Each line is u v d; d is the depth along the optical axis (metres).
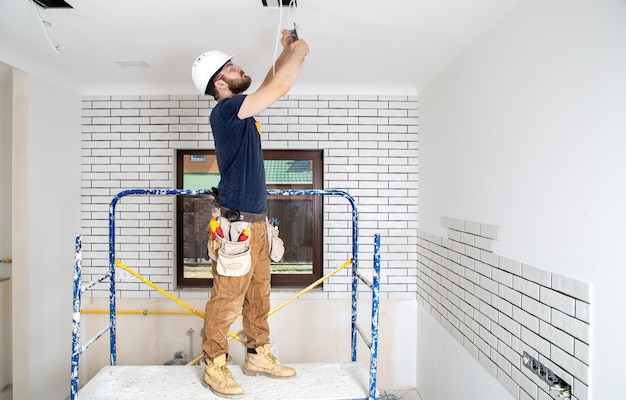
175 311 3.33
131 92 3.32
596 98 1.33
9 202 3.27
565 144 1.49
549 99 1.58
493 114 2.05
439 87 2.87
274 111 3.35
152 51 2.52
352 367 2.08
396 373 3.41
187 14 2.01
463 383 2.44
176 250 3.42
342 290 3.38
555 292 1.54
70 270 3.20
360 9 1.95
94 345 3.35
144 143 3.34
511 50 1.88
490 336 2.07
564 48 1.49
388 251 3.38
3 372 3.22
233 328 3.38
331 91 3.34
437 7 1.92
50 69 2.85
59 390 3.08
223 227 1.72
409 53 2.54
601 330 1.30
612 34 1.26
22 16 2.02
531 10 1.71
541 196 1.64
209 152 3.44
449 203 2.66
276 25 2.14
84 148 3.33
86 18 2.05
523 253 1.77
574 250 1.44
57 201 3.04
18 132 2.72
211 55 1.74
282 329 3.37
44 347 2.90
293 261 3.46
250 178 1.72
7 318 3.26
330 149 3.36
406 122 3.37
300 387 1.87
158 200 3.33
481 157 2.19
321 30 2.21
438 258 2.87
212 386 1.78
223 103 1.66
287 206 3.47
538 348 1.65
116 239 3.33
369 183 3.37
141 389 1.85
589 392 1.36
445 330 2.75
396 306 3.40
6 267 3.27
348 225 3.37
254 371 1.96
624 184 1.22
